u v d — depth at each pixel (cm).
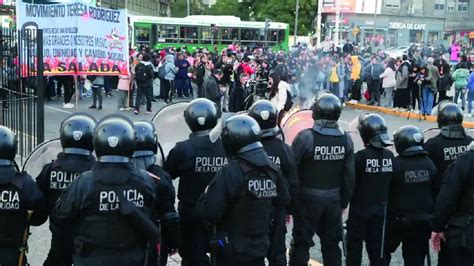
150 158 427
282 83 1165
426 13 5900
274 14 6281
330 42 3497
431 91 1794
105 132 346
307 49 2597
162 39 3584
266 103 473
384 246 528
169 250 453
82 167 412
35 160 479
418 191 512
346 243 536
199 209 404
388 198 521
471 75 1848
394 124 1702
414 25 5866
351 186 510
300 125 646
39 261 564
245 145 393
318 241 673
